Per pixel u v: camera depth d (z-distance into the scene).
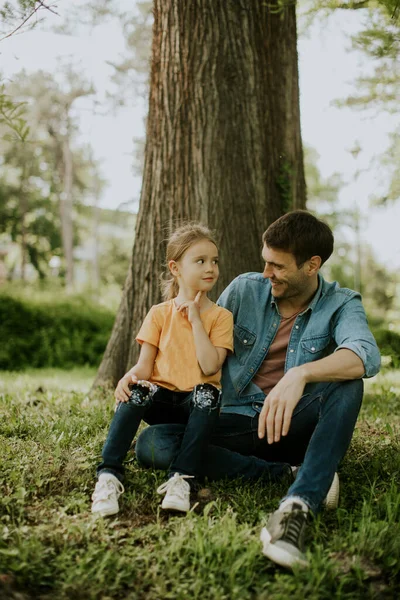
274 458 3.12
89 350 12.20
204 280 3.07
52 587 2.16
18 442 3.38
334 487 2.64
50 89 15.87
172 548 2.33
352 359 2.70
